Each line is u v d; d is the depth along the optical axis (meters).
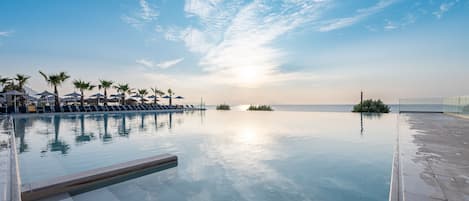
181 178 3.21
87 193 2.67
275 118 13.55
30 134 7.12
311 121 11.30
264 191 2.75
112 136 6.84
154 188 2.85
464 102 10.51
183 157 4.33
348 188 2.79
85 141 5.97
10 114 14.73
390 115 14.52
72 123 10.66
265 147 5.20
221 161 4.07
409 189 2.04
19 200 1.98
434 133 5.62
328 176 3.24
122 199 2.53
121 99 25.38
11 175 2.53
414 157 3.21
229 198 2.55
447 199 1.82
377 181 3.01
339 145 5.34
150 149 5.03
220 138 6.46
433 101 15.41
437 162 2.94
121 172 3.08
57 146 5.30
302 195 2.61
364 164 3.79
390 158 4.15
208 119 13.27
